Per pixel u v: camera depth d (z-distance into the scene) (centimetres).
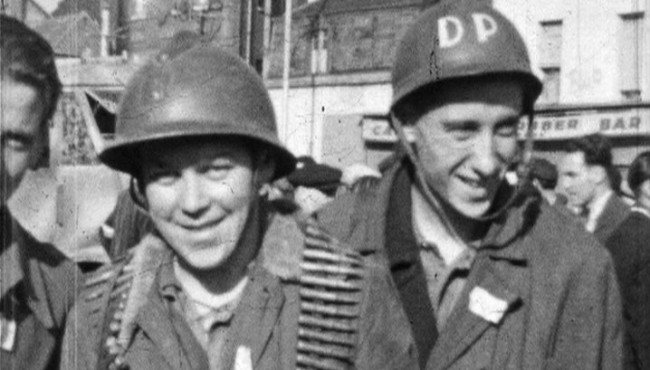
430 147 220
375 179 244
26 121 198
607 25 1148
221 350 184
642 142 1114
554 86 1164
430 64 214
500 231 223
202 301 187
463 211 219
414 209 232
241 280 187
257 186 187
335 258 186
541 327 217
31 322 202
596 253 224
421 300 222
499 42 215
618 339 224
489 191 218
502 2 874
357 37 1289
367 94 1241
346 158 841
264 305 182
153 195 181
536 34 1120
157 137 174
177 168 178
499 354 216
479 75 212
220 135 177
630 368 301
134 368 181
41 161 208
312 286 184
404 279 224
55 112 208
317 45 1291
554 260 221
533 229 226
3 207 198
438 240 228
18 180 201
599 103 1161
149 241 193
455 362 216
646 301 304
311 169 371
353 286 184
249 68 190
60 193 217
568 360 219
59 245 213
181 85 179
